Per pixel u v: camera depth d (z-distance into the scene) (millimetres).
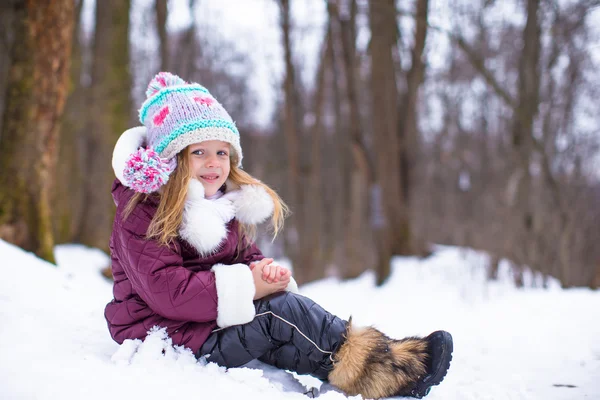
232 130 2365
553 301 4664
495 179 11016
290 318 2131
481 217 14047
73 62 8461
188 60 12109
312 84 15320
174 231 2127
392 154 8812
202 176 2314
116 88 8109
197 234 2135
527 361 2908
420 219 18484
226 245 2314
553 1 6746
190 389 1829
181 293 2055
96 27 8156
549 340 3320
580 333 3430
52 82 4645
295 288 2418
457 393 2299
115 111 8125
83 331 2432
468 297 5387
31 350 2000
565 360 2895
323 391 2098
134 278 2105
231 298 2078
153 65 13211
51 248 4703
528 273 6477
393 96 8820
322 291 7559
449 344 2090
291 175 11469
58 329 2367
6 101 4590
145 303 2170
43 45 4559
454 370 2734
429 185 19734
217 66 18797
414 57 9234
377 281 7832
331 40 11406
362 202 13156
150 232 2092
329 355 2117
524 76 6727
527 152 6559
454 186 19531
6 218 4441
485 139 15375
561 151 7988
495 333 3609
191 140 2240
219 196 2488
